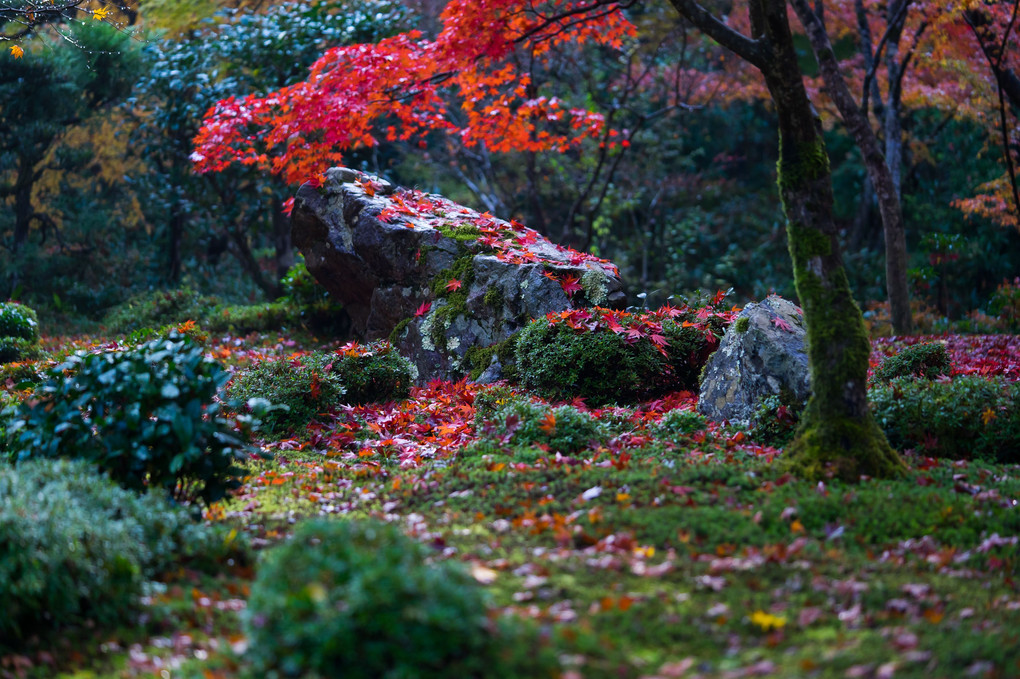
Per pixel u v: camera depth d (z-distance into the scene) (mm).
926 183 24812
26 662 3408
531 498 5234
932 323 17141
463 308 10172
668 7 21344
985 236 21422
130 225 22625
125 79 19609
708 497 5117
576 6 9938
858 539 4531
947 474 5812
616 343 8422
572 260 10328
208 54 17469
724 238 26484
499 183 24125
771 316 7207
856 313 5676
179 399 4934
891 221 14352
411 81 9562
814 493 5137
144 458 4758
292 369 8211
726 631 3422
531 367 8680
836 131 25547
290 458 7055
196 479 5414
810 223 5730
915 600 3754
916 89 18672
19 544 3527
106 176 21922
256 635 2943
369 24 16688
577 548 4348
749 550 4254
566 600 3650
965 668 3123
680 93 24266
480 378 9445
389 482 6109
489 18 8898
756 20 6613
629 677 3021
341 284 12094
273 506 5582
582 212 24719
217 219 18891
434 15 23484
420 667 2834
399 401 8945
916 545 4445
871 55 16297
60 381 5234
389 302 11195
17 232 20641
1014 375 9461
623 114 20609
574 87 22109
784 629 3449
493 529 4727
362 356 8898
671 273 24391
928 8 14438
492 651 2945
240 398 7898
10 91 18609
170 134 18578
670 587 3822
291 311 14695
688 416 7012
